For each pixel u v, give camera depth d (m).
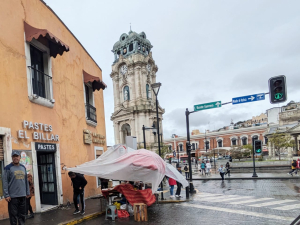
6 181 5.23
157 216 7.84
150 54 63.06
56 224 6.39
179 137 74.62
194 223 6.85
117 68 63.50
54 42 8.55
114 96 64.56
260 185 15.79
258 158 40.16
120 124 61.31
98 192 12.23
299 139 35.16
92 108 12.89
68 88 10.43
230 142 65.69
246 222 6.82
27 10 8.22
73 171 7.75
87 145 11.86
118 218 7.52
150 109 57.50
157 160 7.89
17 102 7.29
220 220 7.10
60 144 9.32
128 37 63.22
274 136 33.09
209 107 13.19
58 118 9.38
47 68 8.97
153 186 7.64
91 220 7.32
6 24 7.20
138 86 59.16
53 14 9.88
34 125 7.84
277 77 10.41
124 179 7.64
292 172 20.48
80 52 12.17
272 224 6.56
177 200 10.55
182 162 51.25
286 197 10.91
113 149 8.58
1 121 6.66
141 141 56.28
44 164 9.14
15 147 7.02
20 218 5.45
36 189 7.70
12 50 7.31
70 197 9.54
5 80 6.94
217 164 40.62
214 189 14.84
